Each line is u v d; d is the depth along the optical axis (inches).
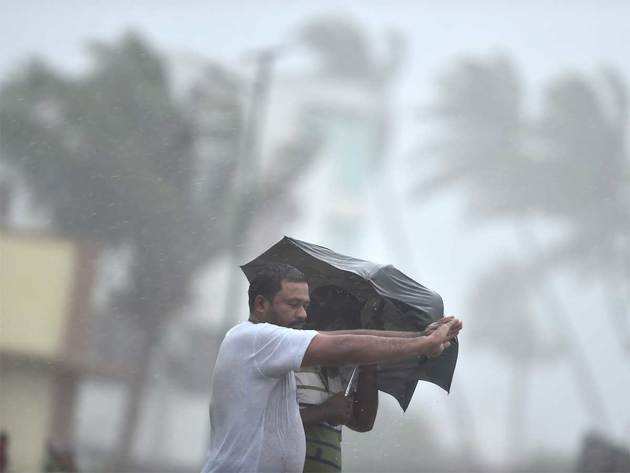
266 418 265.1
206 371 2829.7
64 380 2102.6
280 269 279.9
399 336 268.1
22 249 2112.5
